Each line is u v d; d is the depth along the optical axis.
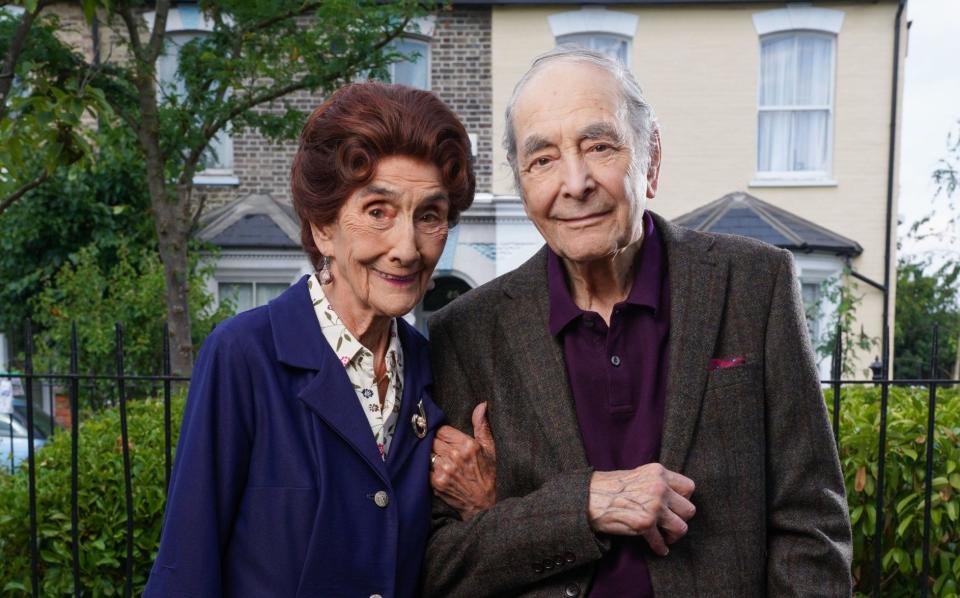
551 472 1.64
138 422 3.67
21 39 4.67
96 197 9.69
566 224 1.58
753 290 1.65
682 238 1.74
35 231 9.47
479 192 10.17
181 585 1.38
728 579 1.53
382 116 1.44
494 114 10.16
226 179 10.28
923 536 2.65
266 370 1.50
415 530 1.59
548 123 1.56
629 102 1.59
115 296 8.91
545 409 1.66
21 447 7.08
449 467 1.67
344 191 1.46
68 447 3.36
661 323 1.65
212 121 7.00
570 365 1.68
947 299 13.58
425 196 1.47
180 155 7.02
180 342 6.96
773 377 1.61
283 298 1.61
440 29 10.12
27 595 3.01
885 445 2.58
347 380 1.54
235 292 9.76
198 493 1.41
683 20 10.16
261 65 6.52
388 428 1.62
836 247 9.92
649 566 1.54
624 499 1.50
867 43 10.19
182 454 1.44
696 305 1.63
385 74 6.89
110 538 2.98
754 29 10.15
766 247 1.71
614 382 1.63
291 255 10.08
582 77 1.57
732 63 10.18
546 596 1.59
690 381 1.58
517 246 10.05
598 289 1.70
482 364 1.79
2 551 2.98
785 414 1.60
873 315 10.30
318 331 1.57
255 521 1.45
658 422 1.61
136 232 9.68
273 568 1.43
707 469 1.55
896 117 10.19
